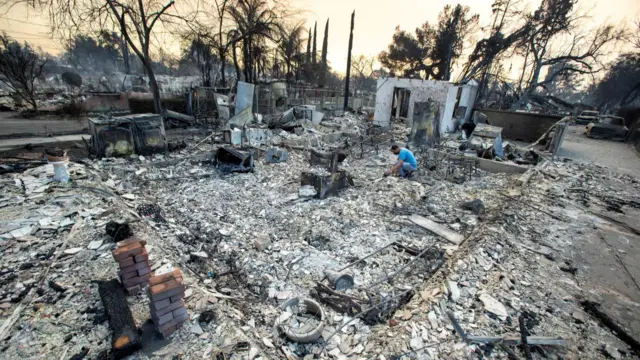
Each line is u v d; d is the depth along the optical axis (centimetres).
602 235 551
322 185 690
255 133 1190
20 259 387
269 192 731
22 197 556
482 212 645
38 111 1622
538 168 1003
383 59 3650
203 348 273
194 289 358
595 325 328
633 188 849
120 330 275
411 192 738
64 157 651
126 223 470
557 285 399
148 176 773
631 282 414
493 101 3491
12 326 281
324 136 1412
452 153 1105
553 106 3516
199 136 1242
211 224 558
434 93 1706
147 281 343
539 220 610
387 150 1247
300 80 2927
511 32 2706
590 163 1141
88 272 370
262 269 432
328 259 461
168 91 2088
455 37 2952
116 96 1689
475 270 417
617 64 3584
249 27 1720
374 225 579
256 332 305
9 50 1593
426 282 400
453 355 273
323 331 314
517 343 289
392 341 291
